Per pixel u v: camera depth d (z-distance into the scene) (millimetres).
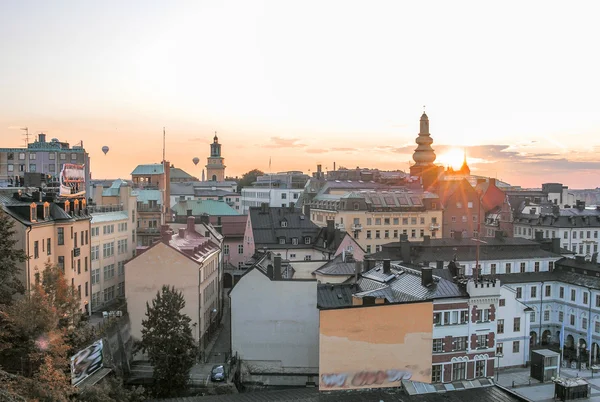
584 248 151875
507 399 64188
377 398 63031
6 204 71812
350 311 64000
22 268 68562
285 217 133000
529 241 114188
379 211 146000
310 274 99688
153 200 127875
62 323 59781
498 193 180125
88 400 54281
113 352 73312
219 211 170125
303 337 80188
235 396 63312
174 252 84375
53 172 166000
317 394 63406
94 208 100688
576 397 76375
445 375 69500
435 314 69188
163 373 67938
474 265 105812
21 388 45938
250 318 80500
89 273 86062
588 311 97750
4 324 52156
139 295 84125
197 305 84562
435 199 151125
